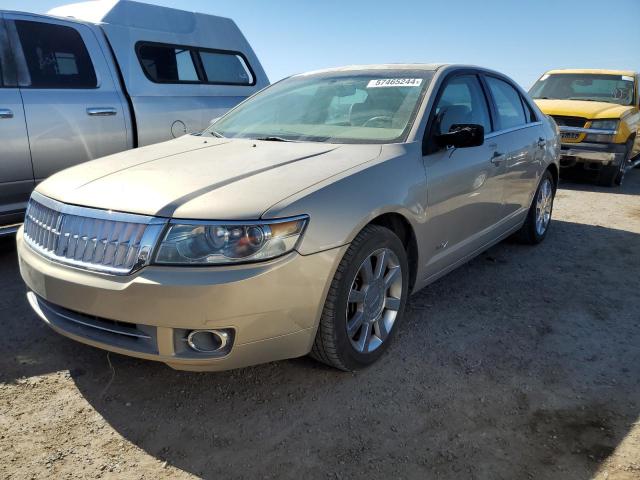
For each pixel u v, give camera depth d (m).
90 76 5.05
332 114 3.65
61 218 2.56
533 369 3.00
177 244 2.27
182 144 3.50
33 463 2.21
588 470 2.23
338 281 2.61
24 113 4.49
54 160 4.72
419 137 3.25
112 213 2.40
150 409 2.59
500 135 4.21
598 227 6.24
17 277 4.17
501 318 3.65
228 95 6.28
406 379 2.87
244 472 2.20
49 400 2.64
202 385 2.79
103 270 2.36
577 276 4.52
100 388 2.75
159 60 5.65
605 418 2.57
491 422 2.53
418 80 3.66
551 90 10.40
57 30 4.89
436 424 2.51
